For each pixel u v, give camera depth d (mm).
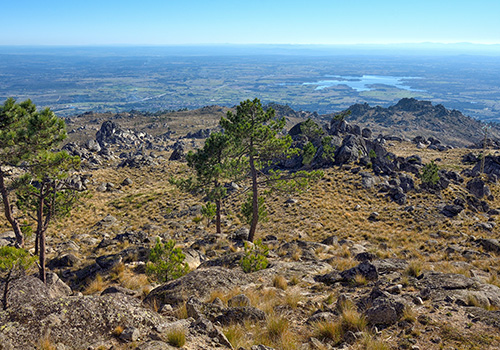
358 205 47219
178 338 7277
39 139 19375
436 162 88625
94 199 59156
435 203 48531
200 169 31328
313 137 99625
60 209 25203
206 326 8367
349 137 70812
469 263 21375
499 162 74500
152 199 58062
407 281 12422
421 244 30172
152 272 17766
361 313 9258
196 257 23406
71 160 20359
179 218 47219
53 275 19281
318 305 11219
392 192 51281
